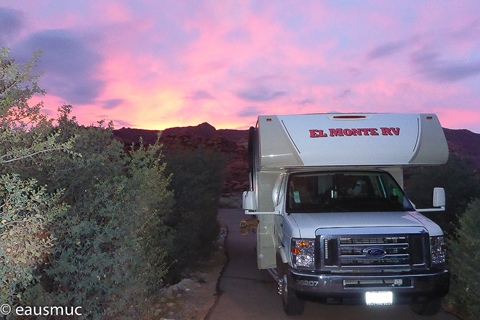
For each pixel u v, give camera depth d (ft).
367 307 19.80
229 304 20.29
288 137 19.79
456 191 30.30
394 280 15.94
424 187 31.73
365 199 20.71
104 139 16.35
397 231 16.55
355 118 20.57
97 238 13.23
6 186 9.63
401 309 19.45
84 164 14.47
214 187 35.35
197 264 29.14
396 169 23.45
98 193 14.56
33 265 11.48
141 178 16.10
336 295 15.90
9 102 10.60
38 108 12.34
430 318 18.07
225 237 43.42
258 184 24.16
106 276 14.21
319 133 19.92
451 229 28.73
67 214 13.73
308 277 16.07
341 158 19.67
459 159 32.60
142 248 16.34
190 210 28.99
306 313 19.01
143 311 16.30
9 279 9.70
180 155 33.63
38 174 13.94
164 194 22.18
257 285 23.97
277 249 19.95
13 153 10.44
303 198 20.58
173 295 21.44
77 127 15.70
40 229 11.87
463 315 18.33
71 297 12.76
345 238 16.44
